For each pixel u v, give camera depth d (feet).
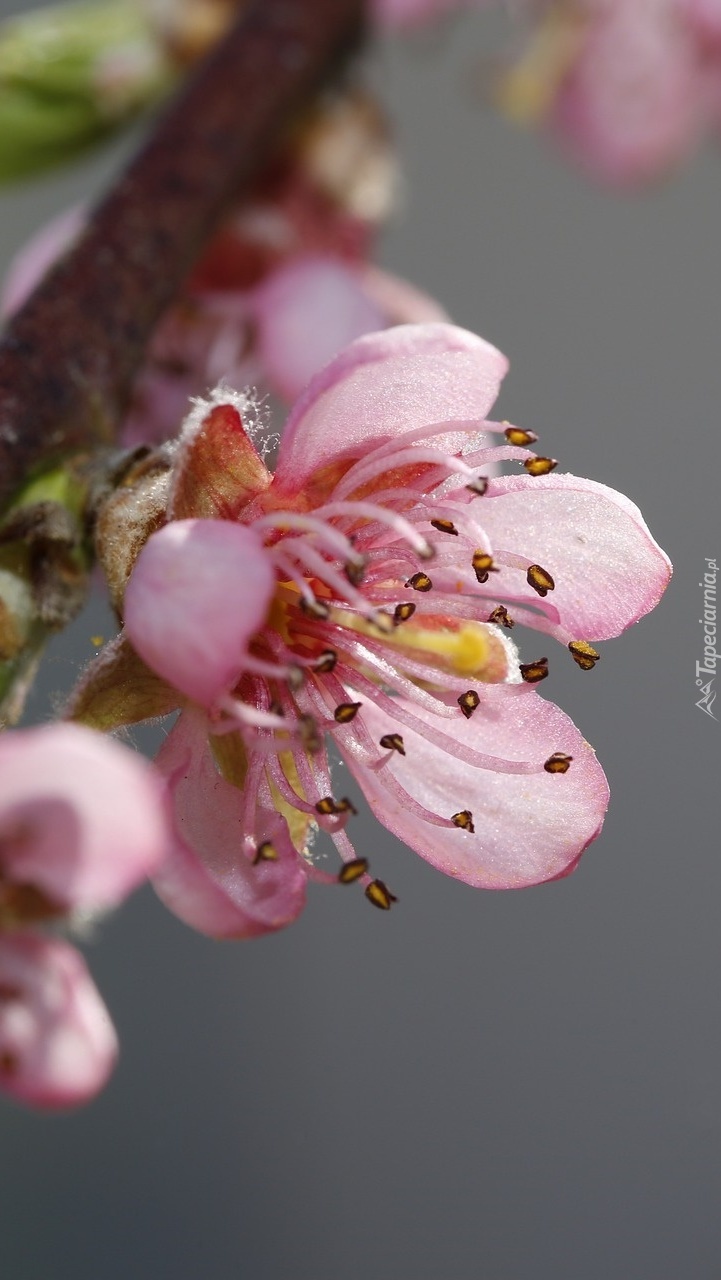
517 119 0.68
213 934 0.53
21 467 0.55
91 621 0.58
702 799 0.78
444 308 0.82
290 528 0.55
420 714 0.56
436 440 0.55
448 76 0.85
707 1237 0.86
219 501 0.55
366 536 0.55
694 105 0.67
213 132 0.61
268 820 0.55
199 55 0.65
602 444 0.73
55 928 0.51
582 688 0.72
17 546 0.55
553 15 0.67
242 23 0.63
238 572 0.52
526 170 0.85
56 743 0.48
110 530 0.55
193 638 0.52
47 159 0.65
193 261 0.60
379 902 0.55
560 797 0.55
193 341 0.63
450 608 0.56
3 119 0.65
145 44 0.65
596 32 0.67
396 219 0.68
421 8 0.65
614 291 0.80
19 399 0.56
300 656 0.56
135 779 0.48
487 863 0.55
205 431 0.54
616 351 0.76
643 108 0.67
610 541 0.55
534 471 0.54
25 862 0.49
